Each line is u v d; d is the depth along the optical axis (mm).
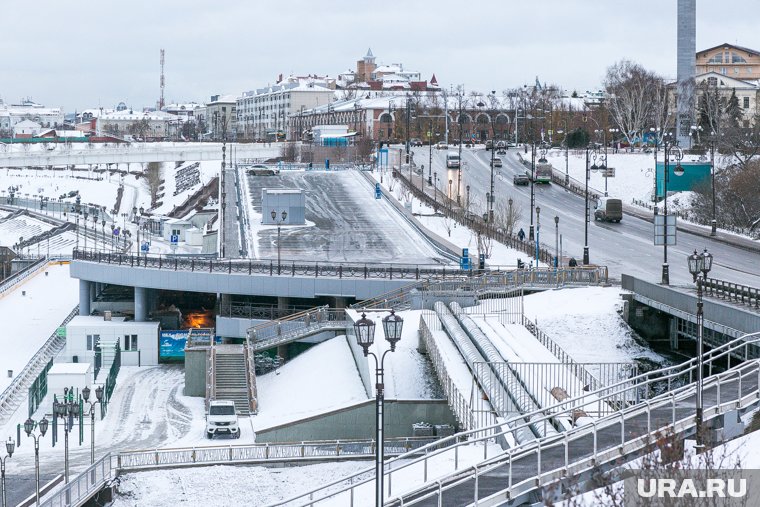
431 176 186125
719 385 47031
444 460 52906
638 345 82000
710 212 143000
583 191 168125
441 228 141625
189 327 115000
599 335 83438
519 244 124438
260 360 98125
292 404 84562
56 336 115125
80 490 62281
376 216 152625
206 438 78875
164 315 114375
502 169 195625
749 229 134625
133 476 68250
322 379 87688
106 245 196375
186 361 94250
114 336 107438
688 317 76562
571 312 87125
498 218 140625
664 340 84125
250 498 65875
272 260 115000
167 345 107938
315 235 138875
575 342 82750
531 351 70750
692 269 50125
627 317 85062
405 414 76688
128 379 100562
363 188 176250
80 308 119562
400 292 99750
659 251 117938
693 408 47594
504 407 57438
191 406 89938
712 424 46750
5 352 111875
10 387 94500
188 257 125375
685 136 197000
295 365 95062
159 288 111000
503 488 42719
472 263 112062
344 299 106062
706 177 151625
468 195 150250
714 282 86438
